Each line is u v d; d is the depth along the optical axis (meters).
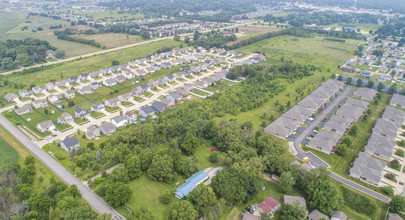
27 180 99.44
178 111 159.62
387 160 119.56
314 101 169.88
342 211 91.31
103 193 94.81
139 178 105.25
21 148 124.69
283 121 145.38
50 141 131.75
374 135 133.62
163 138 130.00
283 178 98.69
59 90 194.75
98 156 113.50
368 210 91.81
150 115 159.12
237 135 125.62
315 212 88.38
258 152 120.88
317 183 94.31
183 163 107.62
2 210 85.31
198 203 86.44
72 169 109.06
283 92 192.00
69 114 152.25
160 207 90.94
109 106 171.38
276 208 91.56
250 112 162.88
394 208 90.31
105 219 77.75
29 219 82.50
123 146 115.94
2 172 99.94
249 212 90.75
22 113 158.38
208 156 120.94
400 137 137.38
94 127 139.50
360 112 157.88
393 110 158.50
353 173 108.75
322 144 125.94
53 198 89.38
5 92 185.88
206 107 168.88
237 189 92.56
